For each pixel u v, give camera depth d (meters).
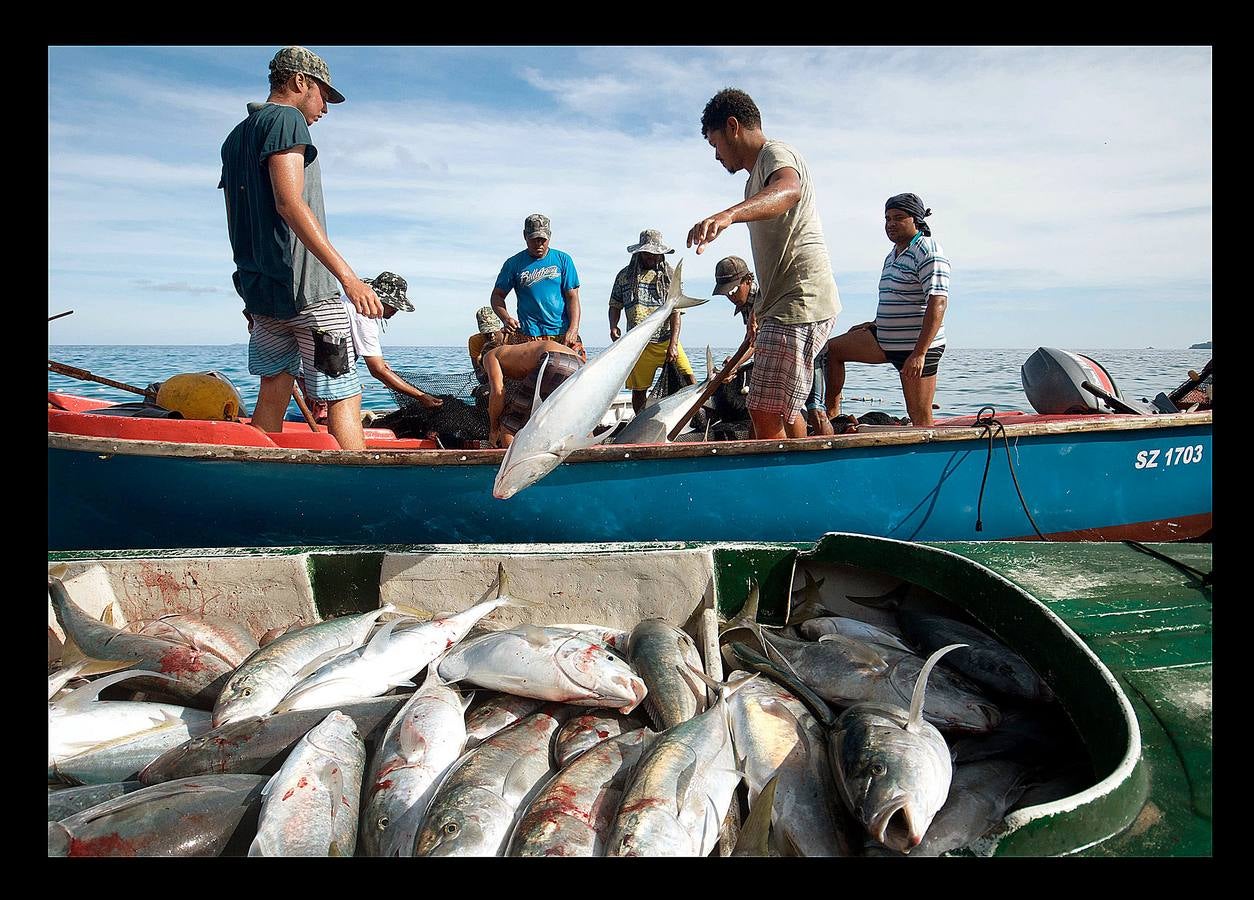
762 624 4.18
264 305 5.15
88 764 3.00
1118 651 2.95
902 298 6.68
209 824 2.56
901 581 4.23
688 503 4.80
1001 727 3.15
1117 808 2.29
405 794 2.69
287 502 4.66
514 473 3.34
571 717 3.13
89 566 3.95
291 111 4.74
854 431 6.87
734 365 5.90
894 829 2.43
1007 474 5.09
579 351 8.34
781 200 4.74
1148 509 5.47
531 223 8.34
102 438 4.45
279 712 3.12
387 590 4.12
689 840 2.49
